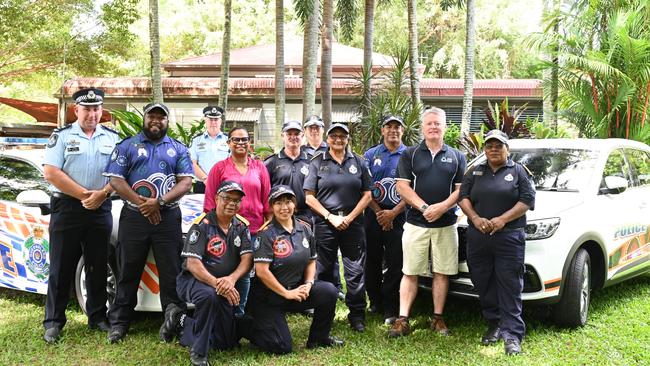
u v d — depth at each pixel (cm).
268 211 442
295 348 409
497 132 412
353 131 1053
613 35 930
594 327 452
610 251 484
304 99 998
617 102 920
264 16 3053
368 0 1181
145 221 409
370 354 399
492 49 2917
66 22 1886
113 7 1602
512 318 409
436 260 444
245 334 402
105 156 425
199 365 366
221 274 384
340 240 450
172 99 1507
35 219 482
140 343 413
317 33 1002
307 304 402
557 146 542
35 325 451
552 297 427
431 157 442
